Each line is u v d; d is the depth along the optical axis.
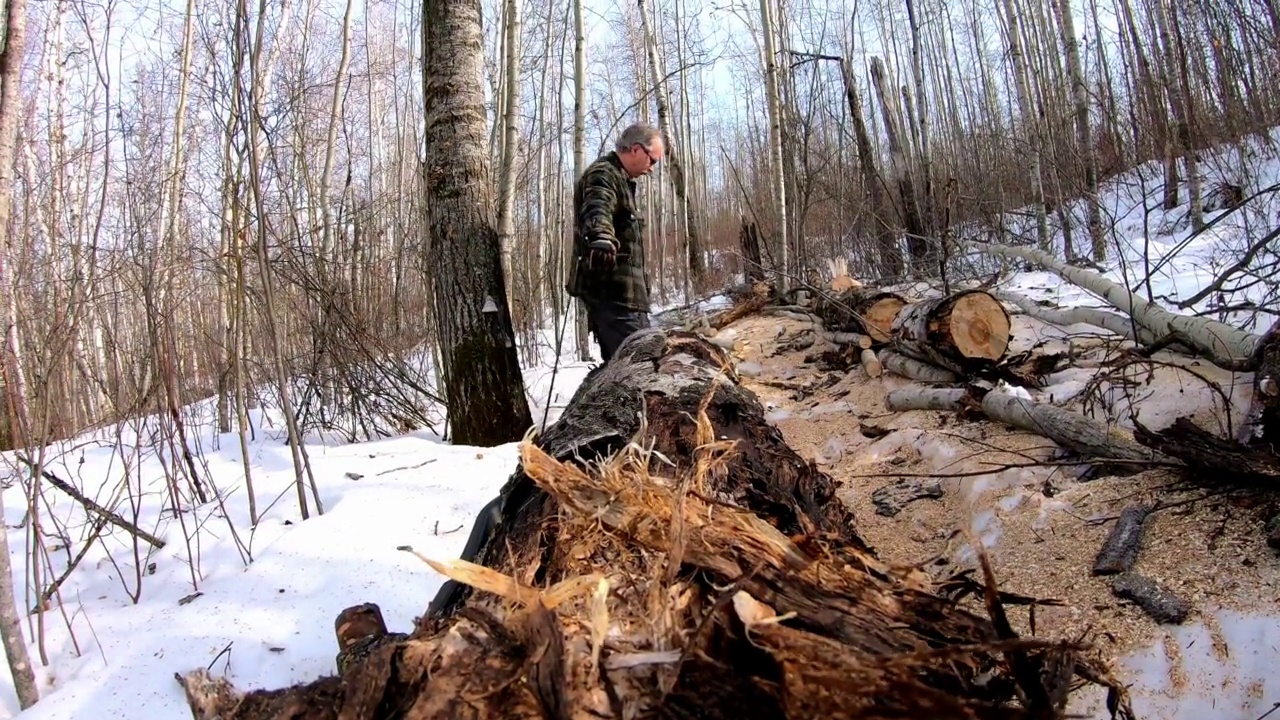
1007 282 6.25
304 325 4.85
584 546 1.29
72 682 1.96
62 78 8.38
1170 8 8.71
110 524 3.01
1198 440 2.17
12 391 2.48
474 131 4.25
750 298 7.01
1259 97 7.75
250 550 2.66
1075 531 2.19
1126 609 1.80
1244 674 1.55
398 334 5.30
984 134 11.71
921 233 8.15
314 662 2.05
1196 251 6.12
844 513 2.10
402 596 2.35
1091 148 8.21
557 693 0.94
